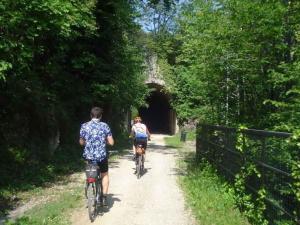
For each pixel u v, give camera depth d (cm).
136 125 1445
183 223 864
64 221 870
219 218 873
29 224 838
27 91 1500
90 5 1730
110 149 2314
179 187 1227
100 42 2294
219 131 1284
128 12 2353
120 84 2478
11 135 1385
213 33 1204
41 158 1488
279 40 1095
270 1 1075
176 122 4369
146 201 1049
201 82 1417
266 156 784
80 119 2192
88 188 880
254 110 1240
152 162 1834
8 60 1165
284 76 1043
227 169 1145
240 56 1176
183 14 1399
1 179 1150
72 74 2153
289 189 662
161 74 4078
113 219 890
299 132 630
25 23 1184
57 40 1694
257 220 809
